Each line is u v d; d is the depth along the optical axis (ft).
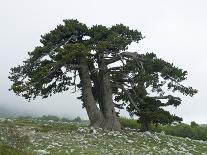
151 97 139.95
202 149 122.21
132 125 169.07
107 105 140.26
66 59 126.62
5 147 83.05
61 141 105.40
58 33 139.13
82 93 140.56
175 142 125.59
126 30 141.90
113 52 138.51
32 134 112.37
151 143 115.96
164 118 133.80
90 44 136.56
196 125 183.21
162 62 136.87
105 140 112.27
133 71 137.18
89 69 143.13
